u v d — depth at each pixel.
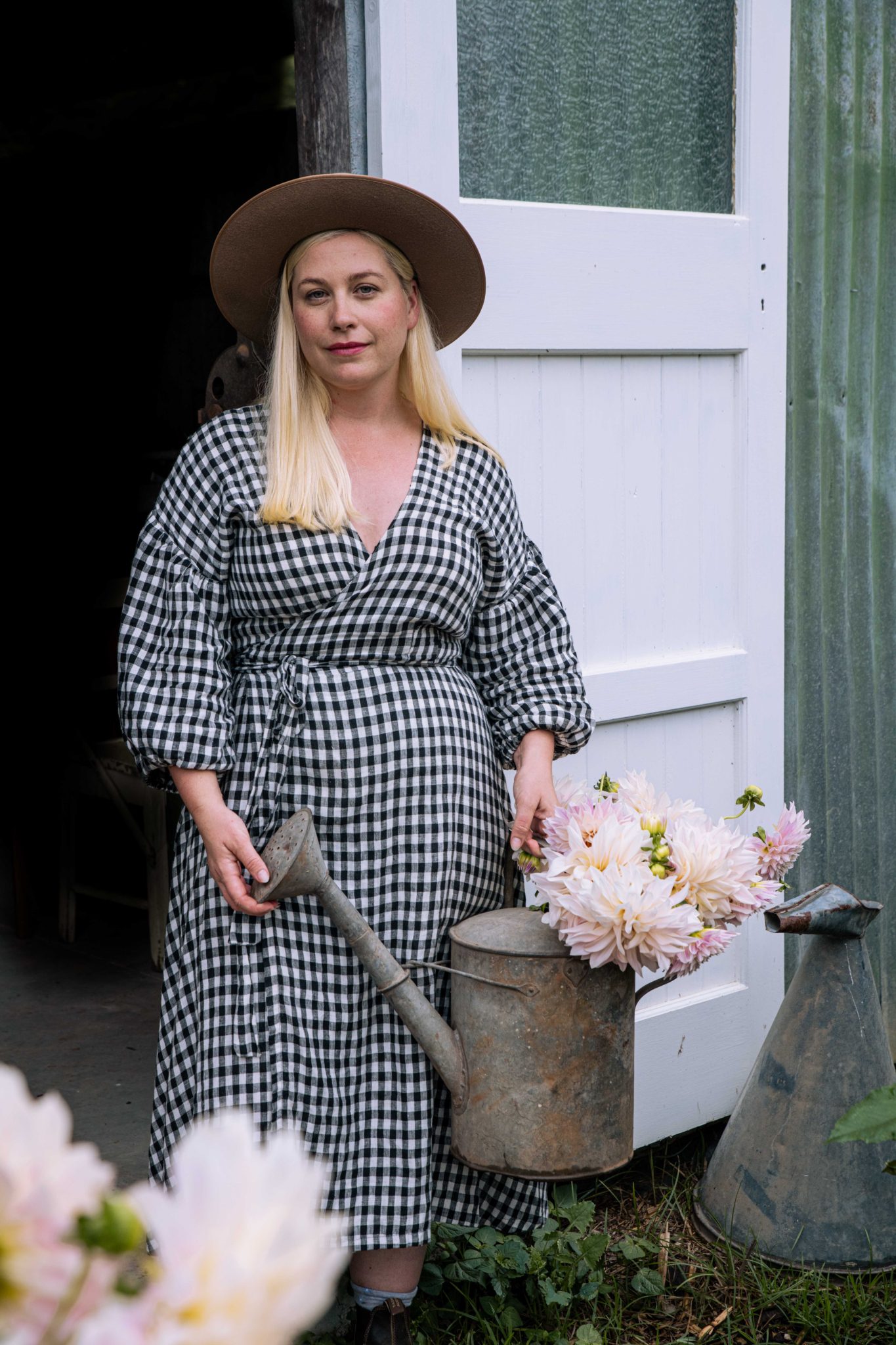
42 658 3.58
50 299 3.70
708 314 2.49
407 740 1.72
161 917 3.38
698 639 2.58
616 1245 2.22
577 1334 1.94
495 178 2.24
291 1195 0.45
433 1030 1.69
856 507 2.90
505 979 1.65
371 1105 1.74
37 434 3.71
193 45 3.23
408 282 1.78
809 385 2.79
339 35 1.98
